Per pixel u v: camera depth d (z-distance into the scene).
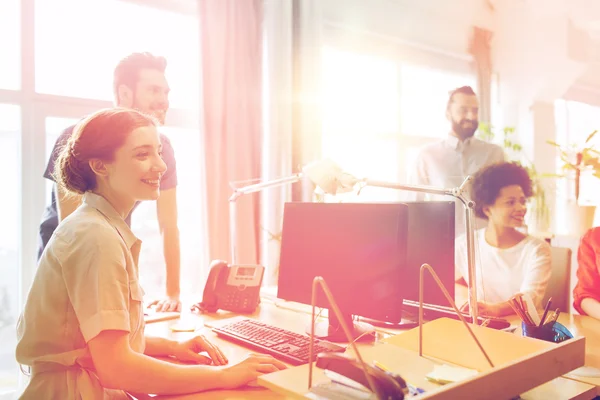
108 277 0.99
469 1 4.36
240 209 3.01
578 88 4.05
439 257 1.49
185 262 3.06
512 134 4.28
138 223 2.94
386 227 1.27
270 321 1.64
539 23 4.17
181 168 3.05
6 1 2.58
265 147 3.13
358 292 1.32
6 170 2.60
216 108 2.94
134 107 2.03
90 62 2.79
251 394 1.01
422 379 0.89
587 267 1.85
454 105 3.55
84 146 1.09
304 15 3.25
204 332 1.51
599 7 3.83
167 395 1.01
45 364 1.06
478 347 0.98
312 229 1.48
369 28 3.77
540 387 1.03
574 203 3.17
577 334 1.50
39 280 1.06
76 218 1.07
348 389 0.78
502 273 2.01
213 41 2.94
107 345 0.97
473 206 1.39
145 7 2.93
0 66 2.58
